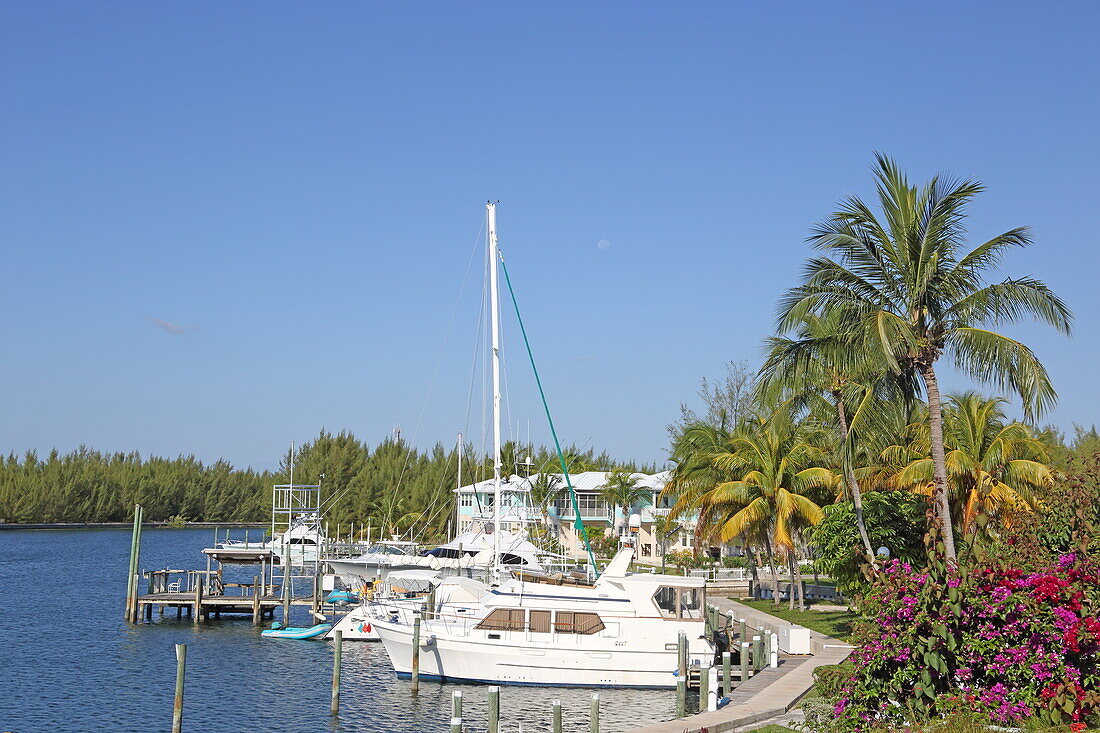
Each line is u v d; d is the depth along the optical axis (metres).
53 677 38.72
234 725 31.03
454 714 24.88
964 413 42.81
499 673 35.56
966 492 42.03
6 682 37.66
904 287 30.88
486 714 31.94
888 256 30.91
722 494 50.19
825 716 19.38
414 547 72.94
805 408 39.22
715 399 82.81
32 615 57.44
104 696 35.28
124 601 65.06
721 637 39.00
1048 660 15.45
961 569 16.55
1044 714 15.17
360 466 143.62
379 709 32.81
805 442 51.34
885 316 28.91
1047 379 28.09
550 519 88.69
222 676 38.81
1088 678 15.32
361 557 65.94
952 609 16.05
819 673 18.30
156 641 47.97
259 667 40.69
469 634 36.03
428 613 39.19
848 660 18.34
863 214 30.77
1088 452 43.66
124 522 180.38
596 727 25.06
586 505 94.31
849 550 38.53
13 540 139.25
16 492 166.88
